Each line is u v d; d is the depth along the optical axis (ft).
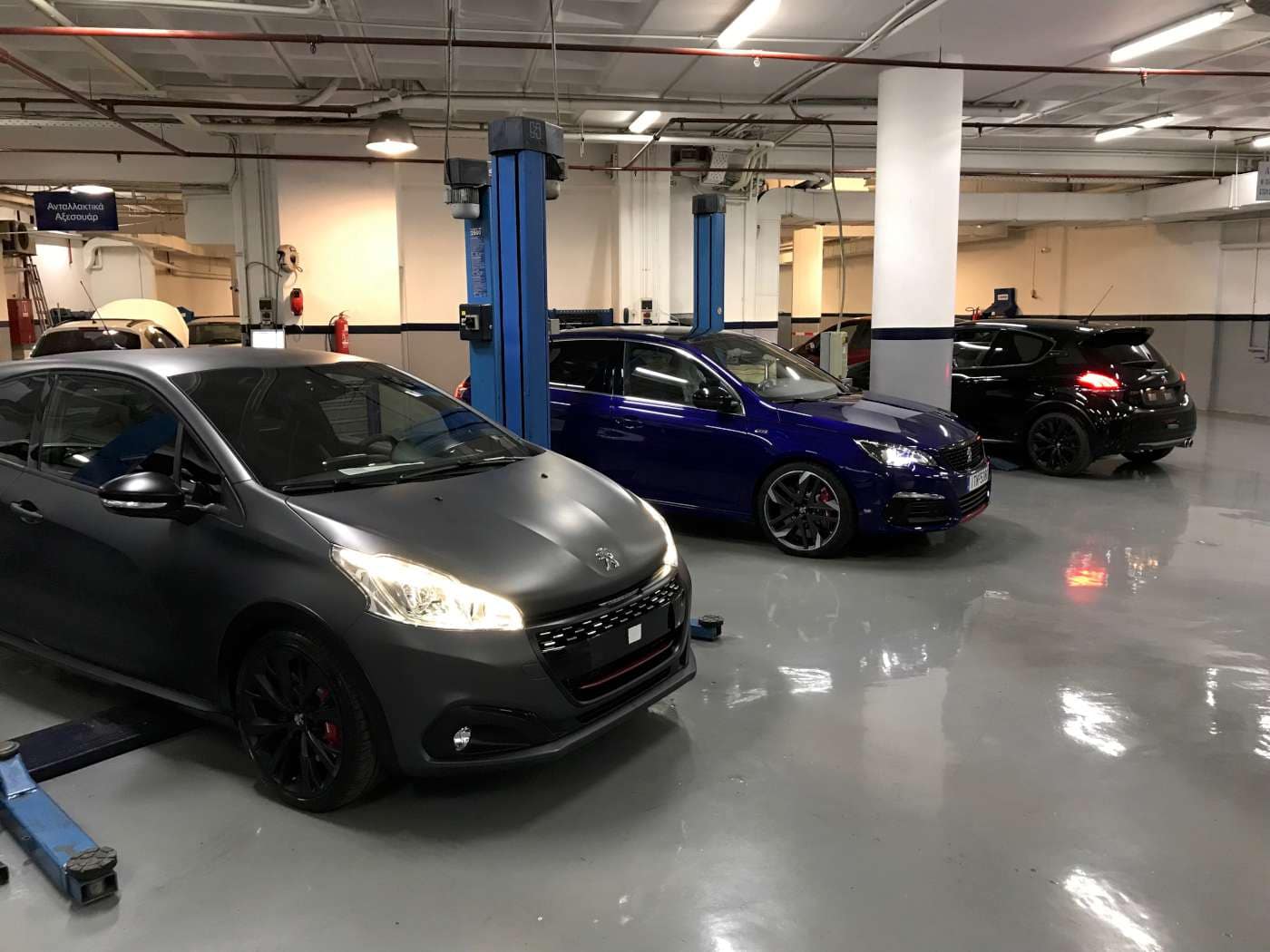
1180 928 7.52
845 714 11.48
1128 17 25.23
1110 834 8.87
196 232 42.93
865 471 17.57
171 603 9.64
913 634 14.34
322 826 8.92
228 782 9.72
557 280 45.65
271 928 7.45
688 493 19.65
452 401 13.08
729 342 20.88
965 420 29.68
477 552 8.91
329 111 32.58
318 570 8.62
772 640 14.07
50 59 28.66
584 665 8.91
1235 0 23.53
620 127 38.37
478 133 38.27
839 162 44.78
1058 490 25.86
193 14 24.49
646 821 9.04
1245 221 47.32
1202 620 14.98
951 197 28.30
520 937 7.37
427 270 43.70
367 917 7.61
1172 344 52.03
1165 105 35.70
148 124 37.81
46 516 10.75
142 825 8.91
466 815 9.14
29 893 7.92
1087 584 16.93
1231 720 11.35
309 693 8.89
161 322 42.57
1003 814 9.21
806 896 7.90
